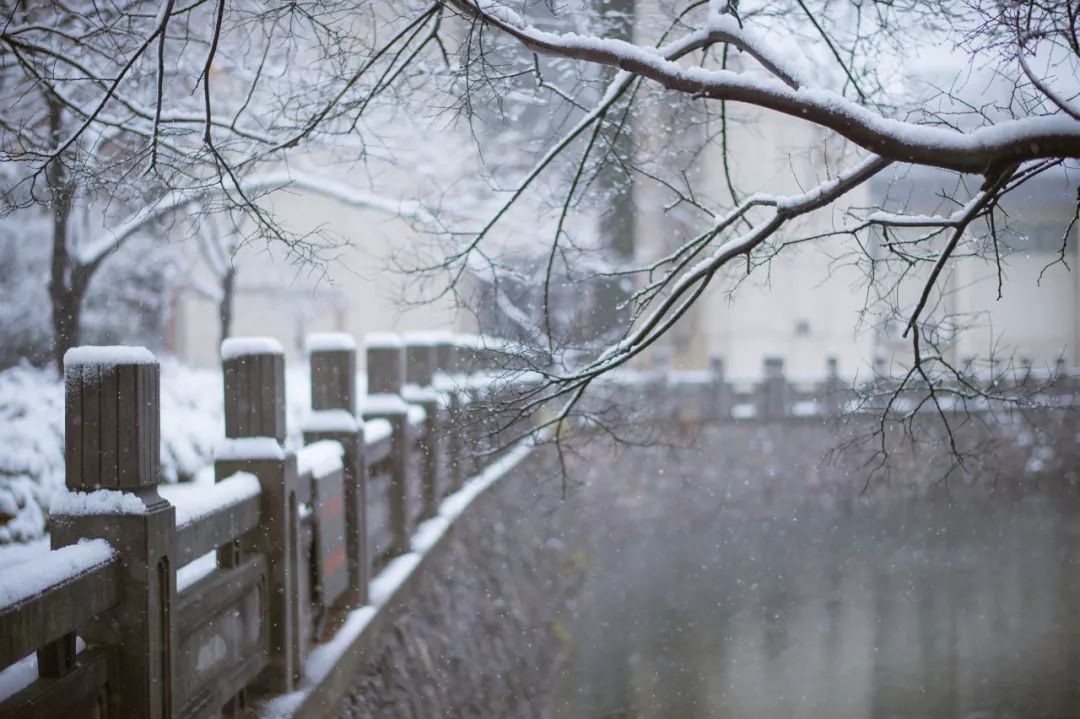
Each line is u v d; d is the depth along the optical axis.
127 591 3.73
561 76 7.50
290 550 5.38
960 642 9.34
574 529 13.44
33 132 6.44
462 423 6.25
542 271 8.31
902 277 5.64
